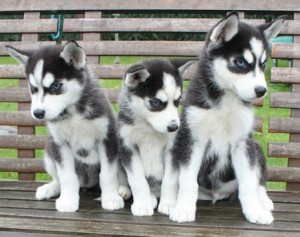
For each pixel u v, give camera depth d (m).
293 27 1.92
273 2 1.95
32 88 1.73
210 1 1.97
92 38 2.00
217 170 1.77
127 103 1.75
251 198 1.69
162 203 1.73
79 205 1.76
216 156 1.75
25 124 1.99
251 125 1.72
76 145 1.79
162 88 1.70
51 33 2.01
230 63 1.67
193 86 1.74
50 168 1.82
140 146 1.78
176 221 1.66
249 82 1.65
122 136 1.76
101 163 1.77
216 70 1.68
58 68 1.72
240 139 1.72
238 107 1.70
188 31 1.97
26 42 2.01
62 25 2.01
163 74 1.71
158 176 1.79
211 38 1.68
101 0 2.00
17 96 1.99
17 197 1.81
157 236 1.58
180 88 1.73
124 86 1.77
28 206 1.74
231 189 1.80
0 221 1.65
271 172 1.90
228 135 1.73
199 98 1.71
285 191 1.87
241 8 1.96
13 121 1.99
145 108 1.71
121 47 1.99
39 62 1.72
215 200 1.79
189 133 1.72
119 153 1.77
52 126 1.76
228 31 1.67
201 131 1.72
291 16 1.97
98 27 2.00
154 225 1.64
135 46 1.98
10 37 3.55
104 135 1.77
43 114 1.69
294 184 1.90
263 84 1.64
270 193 1.86
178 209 1.67
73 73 1.74
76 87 1.74
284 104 1.90
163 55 1.97
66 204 1.72
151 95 1.70
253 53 1.66
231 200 1.81
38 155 2.29
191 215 1.66
